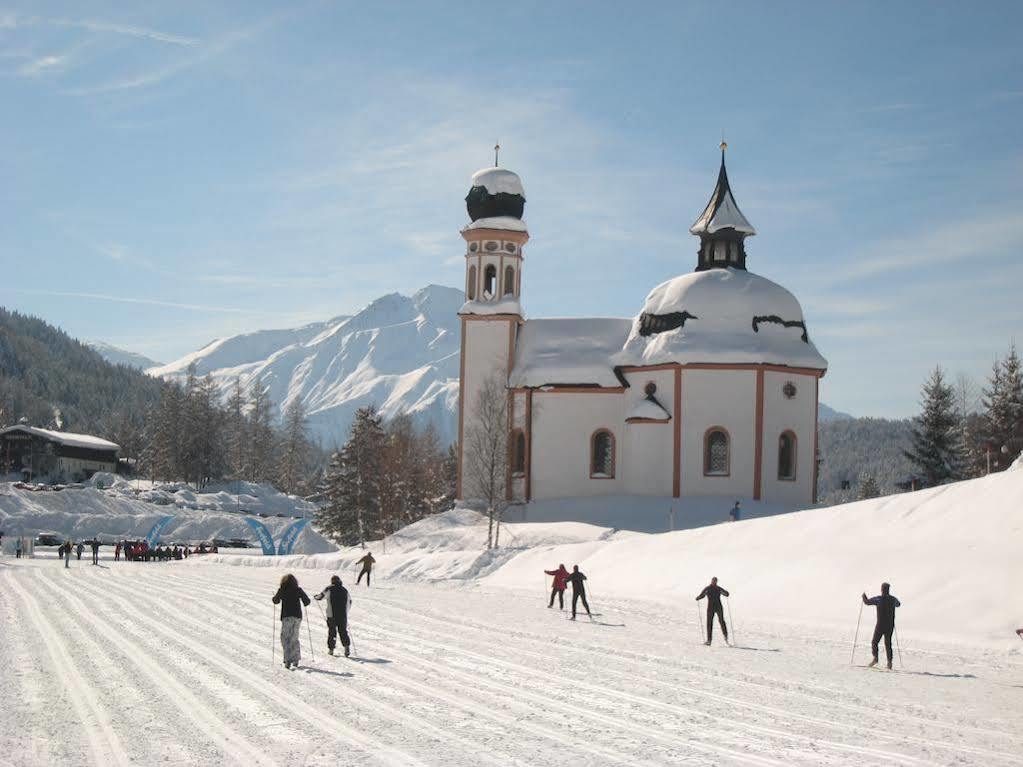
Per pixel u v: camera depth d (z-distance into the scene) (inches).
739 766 545.3
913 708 735.7
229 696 730.2
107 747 569.9
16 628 1143.0
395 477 3983.8
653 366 2842.0
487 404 2910.9
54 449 6220.5
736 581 1574.8
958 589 1275.8
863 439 7485.2
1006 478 1581.0
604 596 1632.6
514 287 3115.2
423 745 582.2
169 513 4635.8
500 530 2586.1
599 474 2925.7
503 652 994.1
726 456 2768.2
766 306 2861.7
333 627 957.8
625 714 687.1
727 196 3058.6
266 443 7175.2
